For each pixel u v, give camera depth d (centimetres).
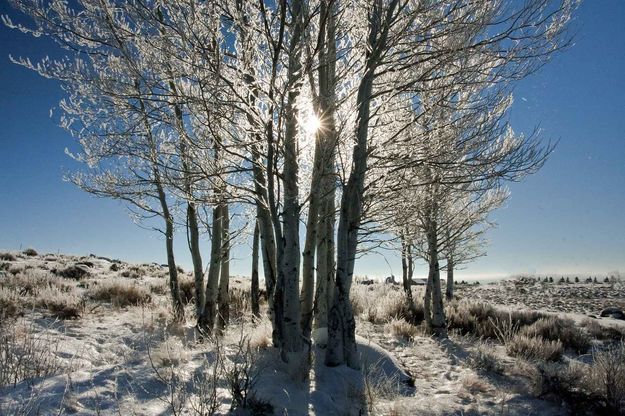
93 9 614
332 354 624
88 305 990
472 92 709
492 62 639
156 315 933
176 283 950
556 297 3128
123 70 685
